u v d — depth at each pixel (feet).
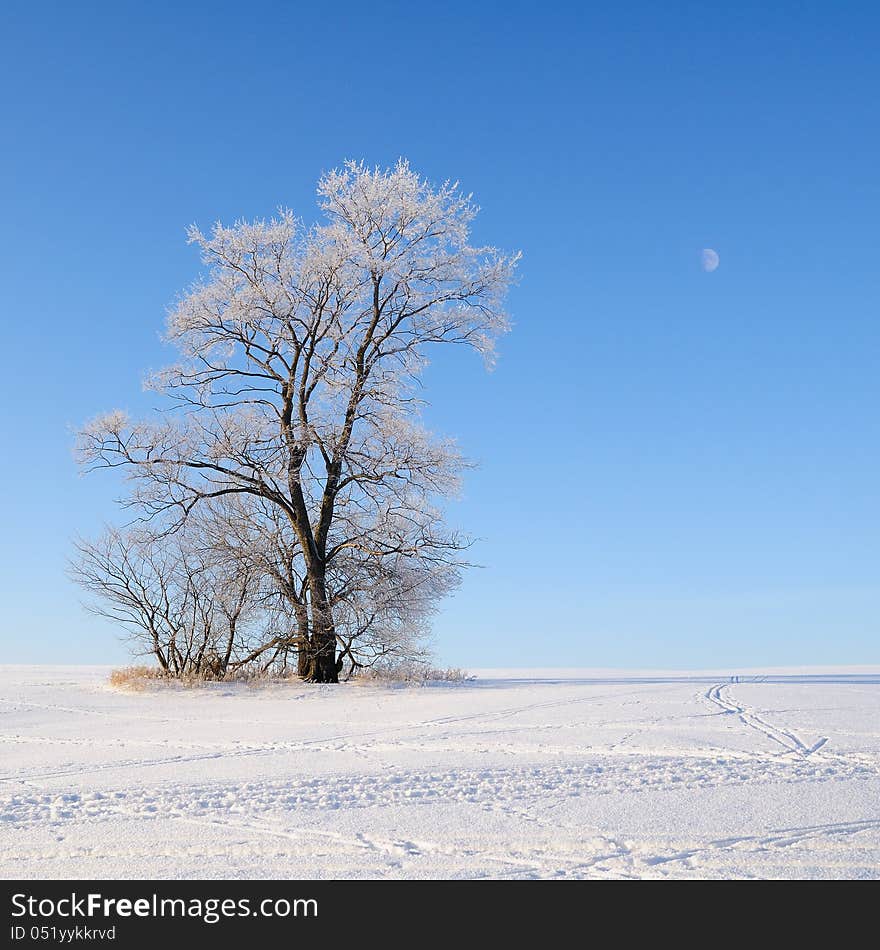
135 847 27.22
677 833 26.40
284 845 26.68
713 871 23.24
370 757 42.98
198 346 92.99
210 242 93.45
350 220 95.30
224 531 95.09
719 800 30.63
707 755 40.32
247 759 44.11
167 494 92.38
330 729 56.18
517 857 24.81
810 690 70.49
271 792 34.65
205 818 30.58
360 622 96.27
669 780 34.53
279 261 94.63
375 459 93.40
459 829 27.58
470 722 55.77
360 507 98.68
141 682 90.17
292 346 94.53
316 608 92.89
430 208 94.12
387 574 94.79
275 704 76.48
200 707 75.31
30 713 72.28
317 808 31.40
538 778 35.65
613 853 24.84
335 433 92.58
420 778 36.45
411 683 91.66
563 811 29.50
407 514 95.86
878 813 28.48
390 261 93.61
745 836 26.00
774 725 49.52
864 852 24.47
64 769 43.16
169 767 42.42
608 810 29.43
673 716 54.13
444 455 93.97
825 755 39.68
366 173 94.89
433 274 94.63
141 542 92.99
